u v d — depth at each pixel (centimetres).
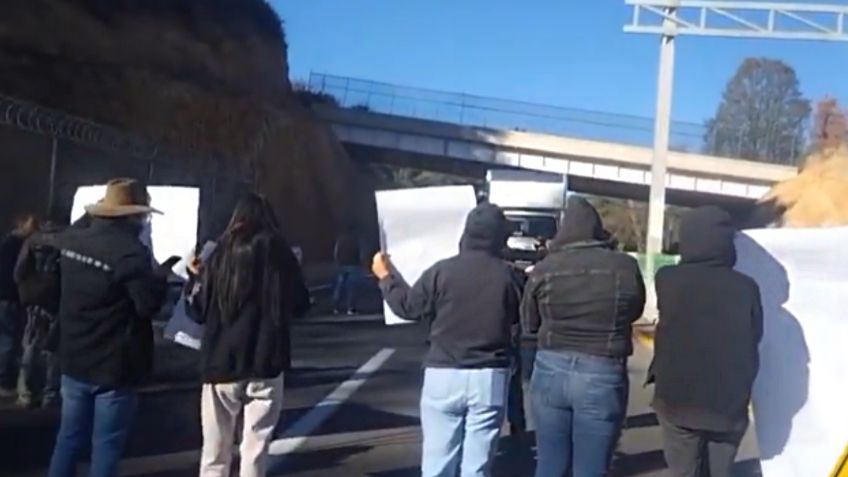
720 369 545
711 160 5722
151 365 605
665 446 564
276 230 621
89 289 575
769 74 8975
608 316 592
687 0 3153
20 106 1402
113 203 587
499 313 595
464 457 599
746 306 547
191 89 3488
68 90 2742
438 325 599
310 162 4916
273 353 612
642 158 5641
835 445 556
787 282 569
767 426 569
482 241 605
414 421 1084
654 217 3466
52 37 2798
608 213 8331
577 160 5753
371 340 2059
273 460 857
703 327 548
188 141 3350
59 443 587
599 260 597
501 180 3356
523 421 933
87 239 581
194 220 734
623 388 602
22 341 1016
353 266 3109
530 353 917
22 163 2083
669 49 3353
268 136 4259
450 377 593
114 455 586
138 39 3328
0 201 2005
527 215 3262
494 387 595
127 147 1889
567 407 601
